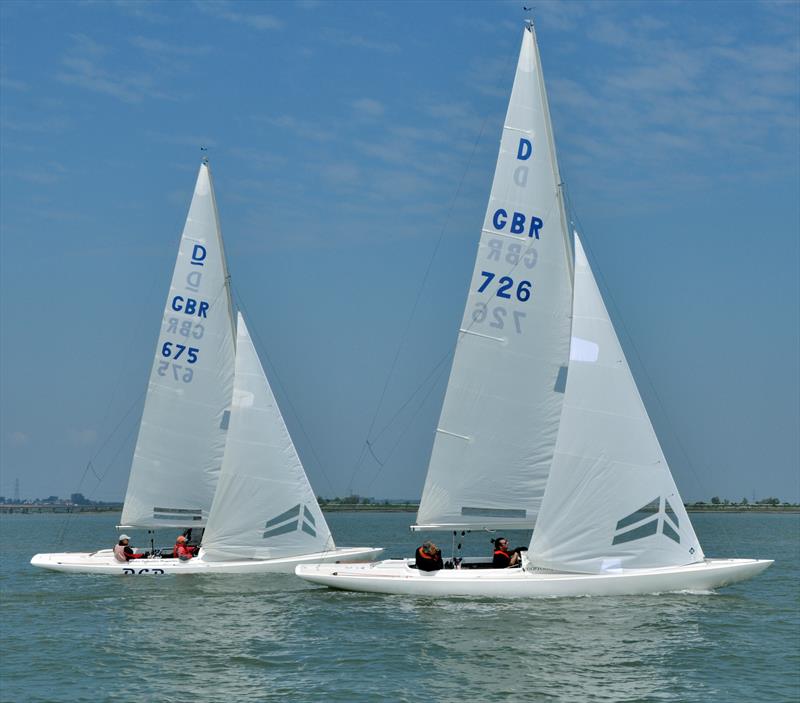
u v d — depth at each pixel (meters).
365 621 43.31
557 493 46.34
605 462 46.31
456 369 49.78
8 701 33.03
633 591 46.59
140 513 62.16
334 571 49.09
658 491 46.75
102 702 32.78
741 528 168.25
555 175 49.50
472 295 49.72
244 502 57.16
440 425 49.81
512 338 49.47
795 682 34.25
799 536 132.38
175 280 63.03
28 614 47.38
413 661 36.88
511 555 49.25
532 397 49.41
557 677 34.78
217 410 62.81
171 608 48.03
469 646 38.75
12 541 127.12
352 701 32.50
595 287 46.88
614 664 36.28
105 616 46.41
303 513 57.53
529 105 49.50
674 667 35.91
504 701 32.34
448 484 49.62
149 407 62.81
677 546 47.12
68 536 143.88
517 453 49.41
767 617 44.09
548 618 43.00
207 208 63.06
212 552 57.66
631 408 46.59
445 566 49.34
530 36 49.59
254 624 43.72
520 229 49.47
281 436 57.53
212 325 62.97
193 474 62.59
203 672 36.12
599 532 46.28
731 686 33.78
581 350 46.50
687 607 44.94
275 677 35.31
